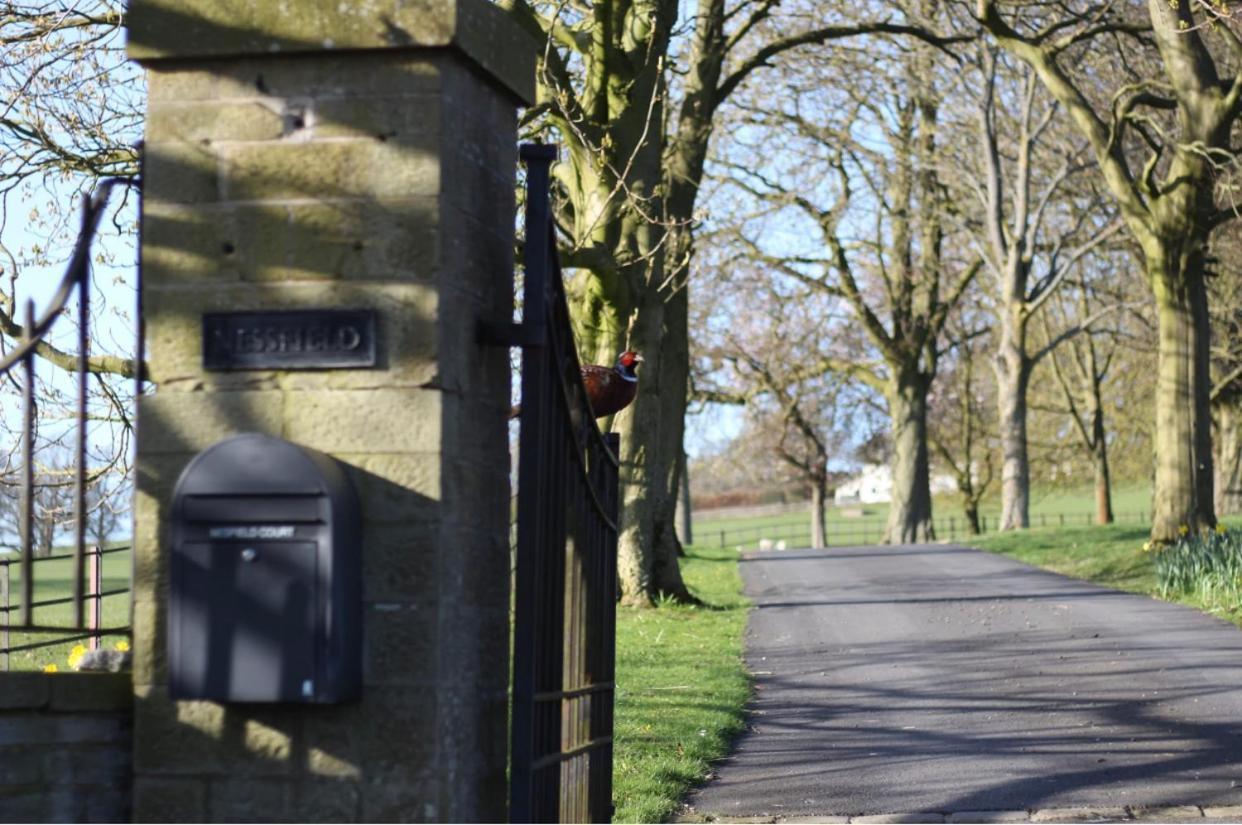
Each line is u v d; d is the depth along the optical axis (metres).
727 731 10.91
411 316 4.60
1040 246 40.22
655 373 19.66
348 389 4.62
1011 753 9.94
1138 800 8.41
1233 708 11.38
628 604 20.16
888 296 41.06
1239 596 17.95
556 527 5.17
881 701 12.39
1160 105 23.73
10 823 4.81
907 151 35.81
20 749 4.84
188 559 4.48
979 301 44.81
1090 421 52.38
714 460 52.16
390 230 4.63
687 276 21.20
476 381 4.93
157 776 4.66
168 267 4.74
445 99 4.68
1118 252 39.66
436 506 4.55
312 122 4.71
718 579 25.75
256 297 4.70
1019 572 24.17
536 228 4.87
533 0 16.84
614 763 9.43
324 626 4.40
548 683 5.06
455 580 4.69
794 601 21.11
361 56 4.70
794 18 25.72
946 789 8.85
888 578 24.34
